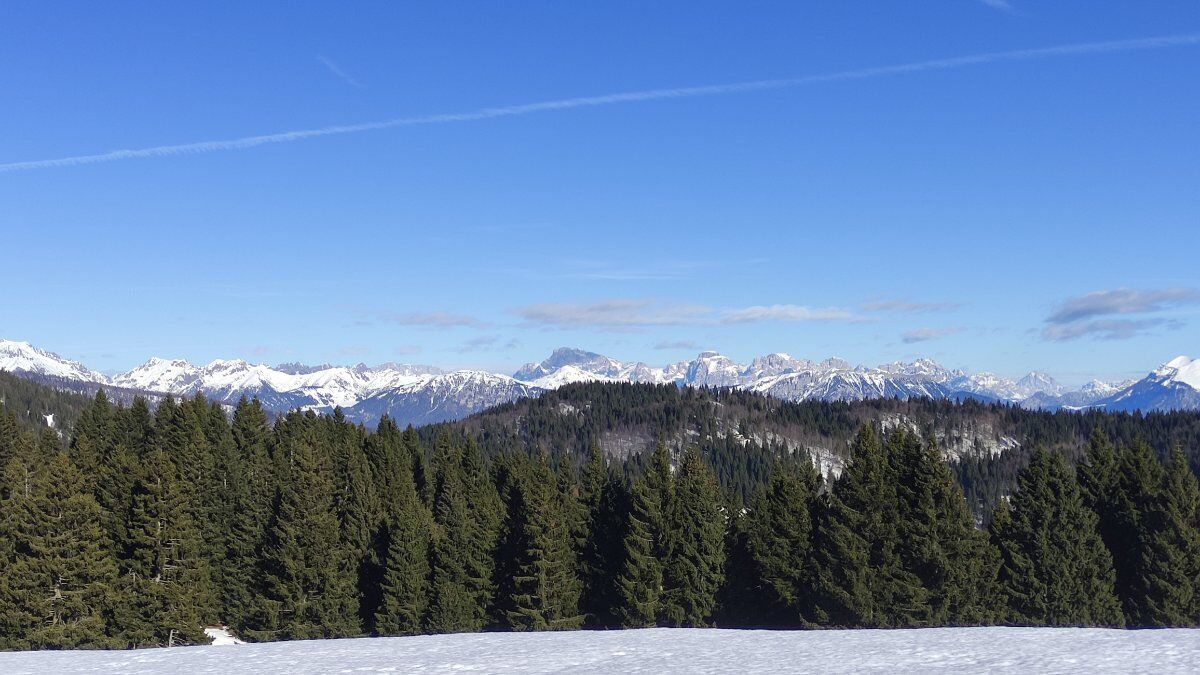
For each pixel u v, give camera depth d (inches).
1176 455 2662.4
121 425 4345.5
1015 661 1043.9
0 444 3848.4
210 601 3159.5
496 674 1114.1
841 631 1461.6
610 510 3117.6
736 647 1285.7
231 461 3799.2
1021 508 2684.5
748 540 2874.0
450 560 2987.2
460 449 4579.2
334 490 3538.4
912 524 2568.9
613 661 1187.3
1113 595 2578.7
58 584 2578.7
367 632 3043.8
